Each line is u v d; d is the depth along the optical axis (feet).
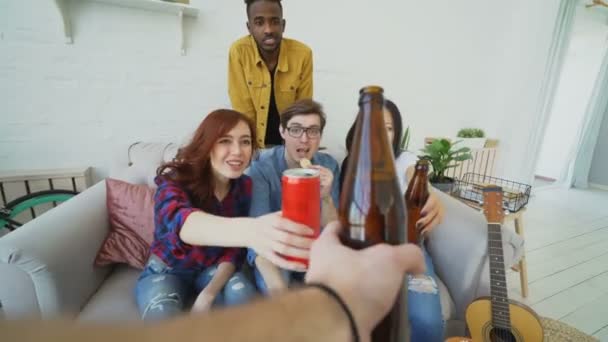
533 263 5.80
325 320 0.66
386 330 0.80
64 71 4.30
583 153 11.38
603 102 10.78
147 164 4.03
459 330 3.23
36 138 4.38
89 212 3.21
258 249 1.40
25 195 4.29
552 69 8.24
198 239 1.89
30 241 2.40
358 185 0.86
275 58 4.41
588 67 11.10
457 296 3.30
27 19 3.97
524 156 8.75
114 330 0.57
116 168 4.11
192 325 0.61
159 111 4.99
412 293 2.73
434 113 7.93
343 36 6.11
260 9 3.79
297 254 1.23
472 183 5.28
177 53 4.87
